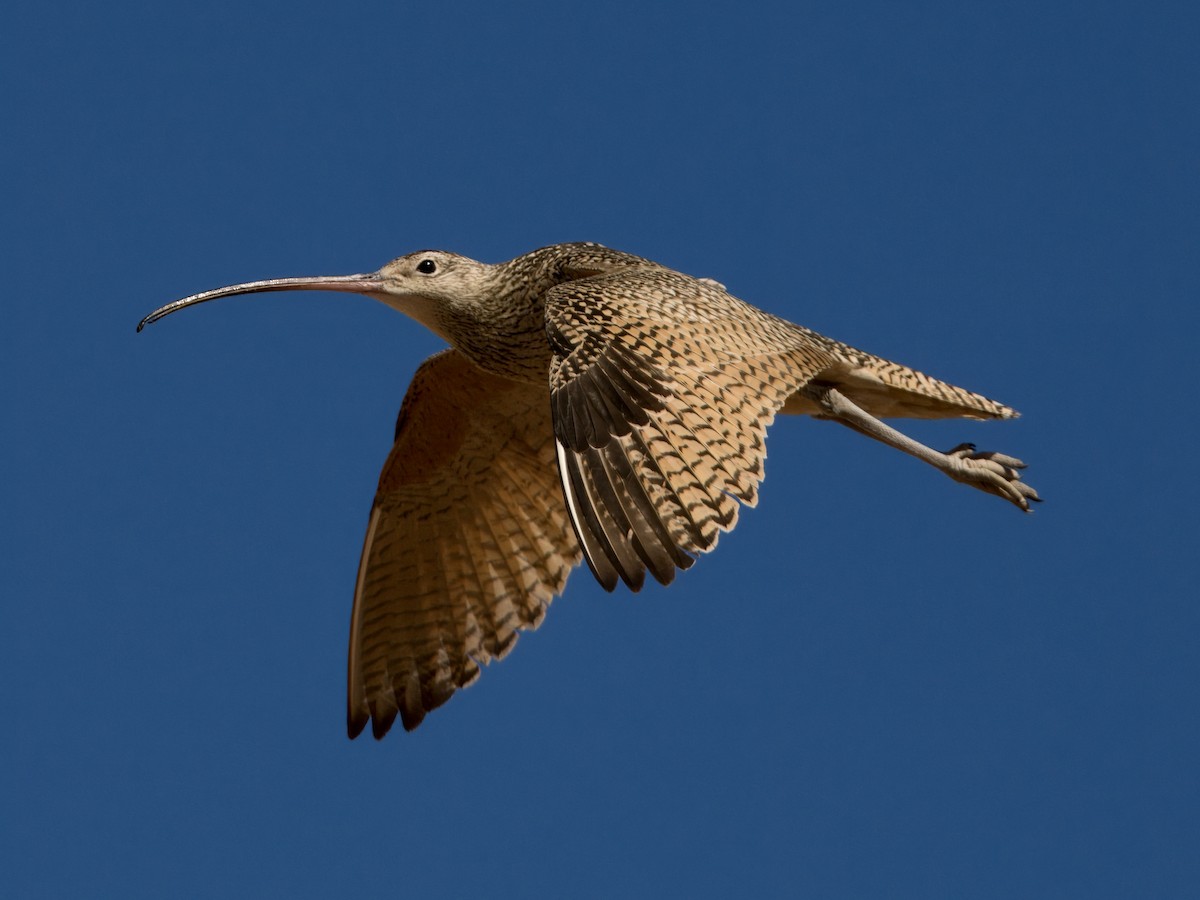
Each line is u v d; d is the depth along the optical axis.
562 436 12.12
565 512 17.41
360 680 17.50
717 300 13.55
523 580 17.48
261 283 17.44
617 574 11.64
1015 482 15.55
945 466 15.46
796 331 14.55
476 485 17.58
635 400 12.20
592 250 16.09
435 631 17.55
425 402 17.31
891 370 15.43
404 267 17.02
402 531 17.61
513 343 16.62
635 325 12.73
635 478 11.91
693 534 11.82
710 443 12.20
